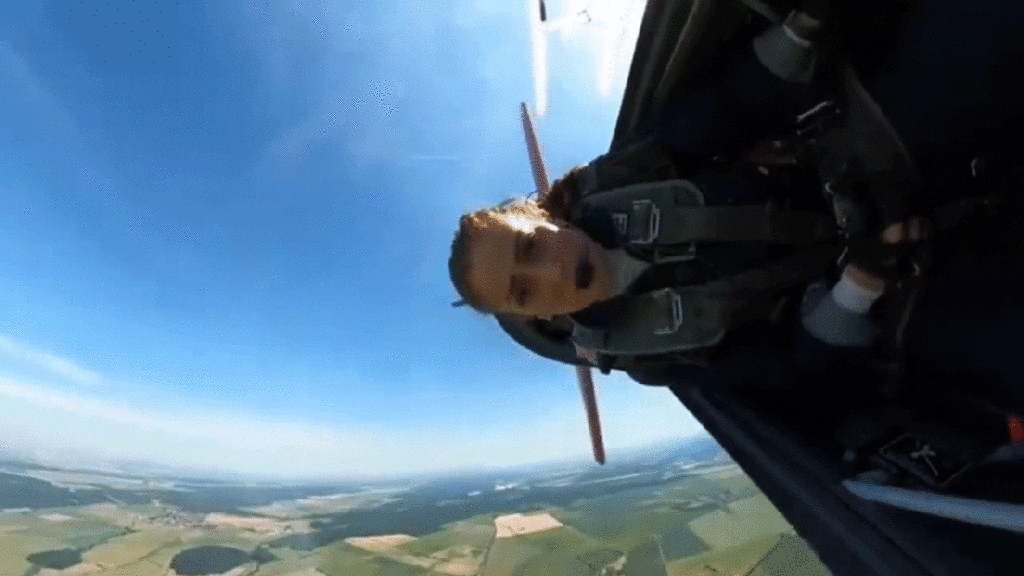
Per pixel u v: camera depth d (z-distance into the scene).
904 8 0.57
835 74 0.55
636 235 0.63
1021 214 0.53
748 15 0.64
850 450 0.65
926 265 0.53
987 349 0.56
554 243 0.63
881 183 0.52
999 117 0.53
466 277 0.65
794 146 0.65
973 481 0.54
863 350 0.61
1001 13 0.51
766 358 0.68
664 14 0.71
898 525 0.56
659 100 0.77
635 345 0.67
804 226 0.60
